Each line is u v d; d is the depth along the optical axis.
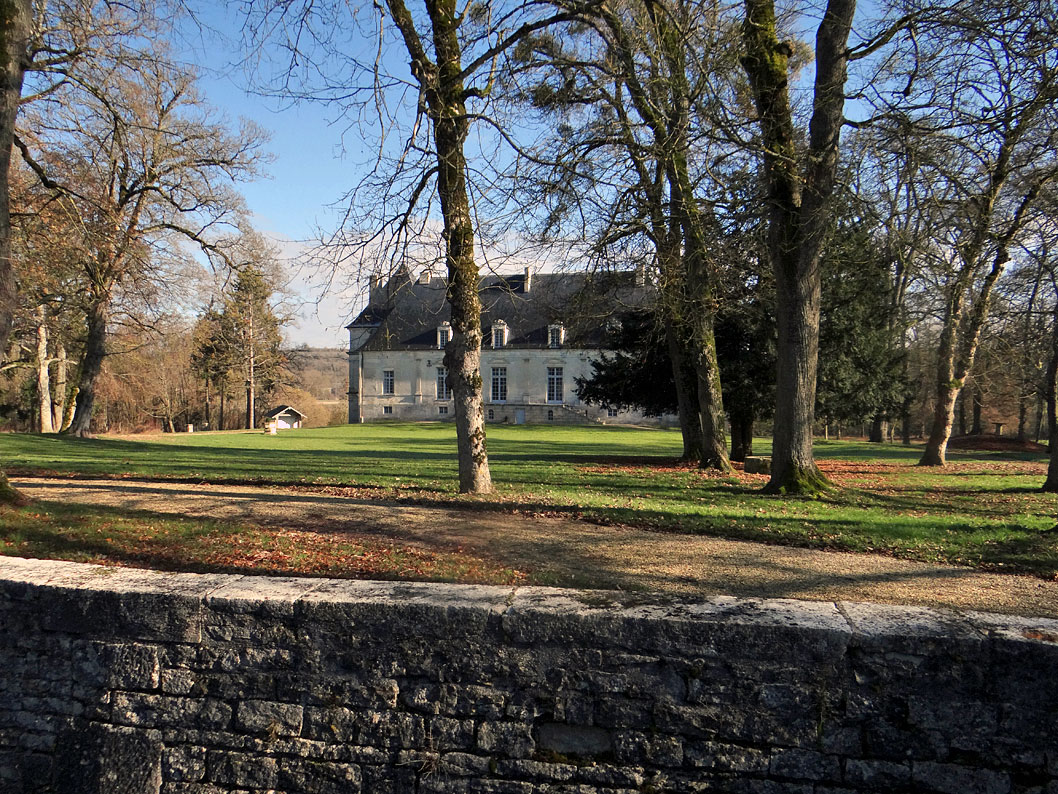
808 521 8.98
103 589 4.62
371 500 10.23
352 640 4.26
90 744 4.60
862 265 14.55
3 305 8.31
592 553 7.05
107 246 19.72
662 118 11.78
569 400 65.69
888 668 3.71
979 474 18.62
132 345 42.53
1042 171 11.30
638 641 3.94
